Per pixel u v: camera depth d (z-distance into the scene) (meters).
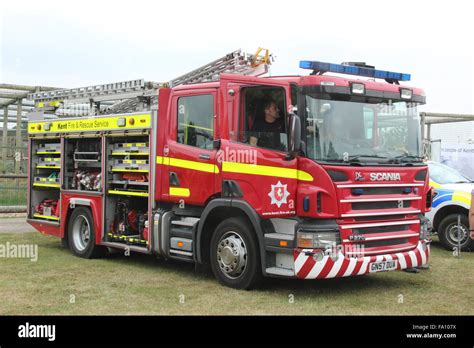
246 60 8.67
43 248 11.39
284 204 7.06
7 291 7.50
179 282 8.15
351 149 7.18
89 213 10.15
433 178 12.08
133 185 9.52
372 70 7.95
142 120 9.05
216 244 7.92
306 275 6.81
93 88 10.73
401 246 7.65
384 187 7.39
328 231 6.87
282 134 7.18
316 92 7.02
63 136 10.77
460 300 7.26
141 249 9.09
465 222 11.34
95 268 9.23
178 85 8.80
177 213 8.59
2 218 17.09
